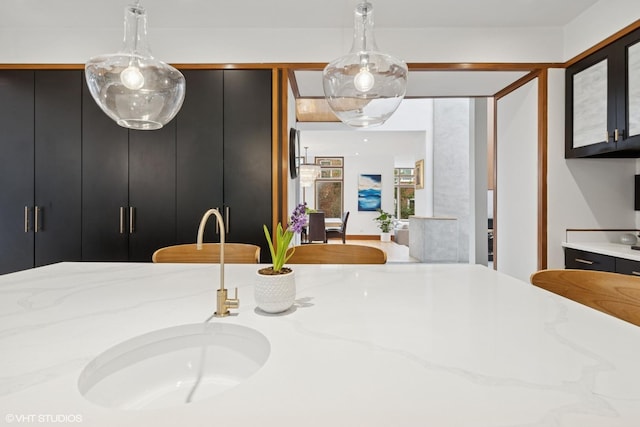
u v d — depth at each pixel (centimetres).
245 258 187
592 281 116
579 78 267
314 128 623
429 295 111
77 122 285
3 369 63
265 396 54
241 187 289
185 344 85
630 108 224
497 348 71
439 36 287
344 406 52
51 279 131
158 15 267
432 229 595
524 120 309
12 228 286
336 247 183
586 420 48
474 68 286
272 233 287
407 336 78
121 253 288
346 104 136
